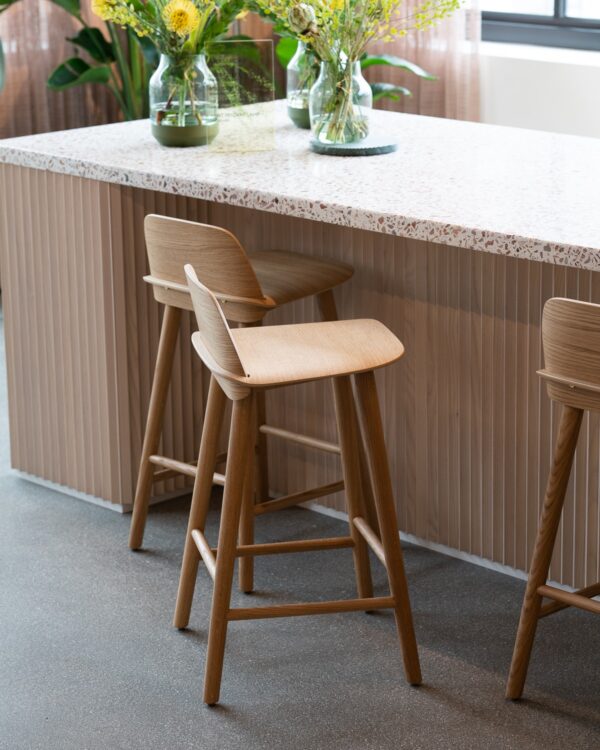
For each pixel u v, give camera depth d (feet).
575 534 9.51
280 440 11.62
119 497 11.55
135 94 17.92
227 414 11.89
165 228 9.34
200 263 9.15
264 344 8.52
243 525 9.72
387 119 11.89
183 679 8.83
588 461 9.25
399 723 8.25
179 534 11.14
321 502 11.49
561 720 8.24
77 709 8.49
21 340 11.89
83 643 9.30
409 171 9.69
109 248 10.93
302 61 11.23
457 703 8.46
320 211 8.81
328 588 10.12
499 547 10.12
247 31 19.06
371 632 9.41
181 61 10.54
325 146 10.37
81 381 11.51
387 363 8.18
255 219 11.09
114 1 10.41
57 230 11.23
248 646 9.24
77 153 10.68
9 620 9.63
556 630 9.37
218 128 10.75
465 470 10.14
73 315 11.38
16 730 8.27
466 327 9.74
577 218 8.18
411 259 9.95
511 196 8.82
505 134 11.07
